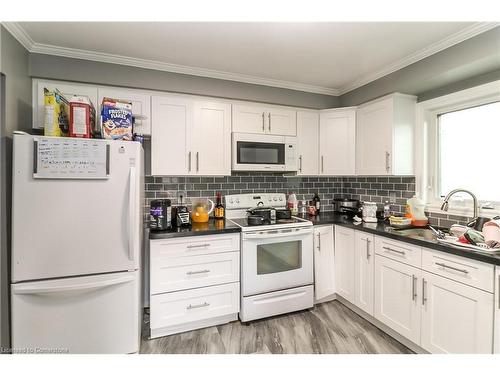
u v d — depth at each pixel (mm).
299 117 2744
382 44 1877
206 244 2039
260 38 1807
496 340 1298
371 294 2094
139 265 1714
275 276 2223
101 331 1558
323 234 2473
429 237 1823
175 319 1957
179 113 2260
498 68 1777
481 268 1353
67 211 1469
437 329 1580
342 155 2721
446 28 1659
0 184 1476
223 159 2418
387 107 2309
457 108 2115
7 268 1475
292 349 1825
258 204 2791
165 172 2223
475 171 2027
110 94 2068
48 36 1759
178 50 1976
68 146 1461
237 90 2498
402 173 2307
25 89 1797
